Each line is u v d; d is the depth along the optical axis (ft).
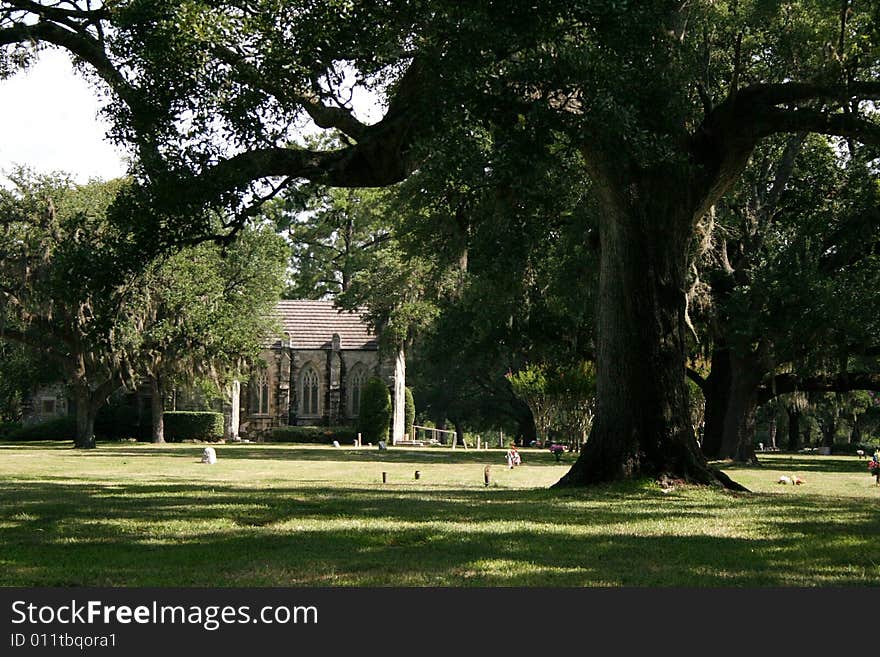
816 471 111.55
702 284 118.73
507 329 144.56
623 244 60.03
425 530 37.96
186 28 46.37
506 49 46.83
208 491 58.65
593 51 47.88
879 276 120.37
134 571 28.53
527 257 95.71
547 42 48.62
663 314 60.13
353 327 237.04
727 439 129.70
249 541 34.76
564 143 57.88
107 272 51.62
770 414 236.84
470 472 99.50
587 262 104.27
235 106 47.14
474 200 66.03
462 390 276.41
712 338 127.44
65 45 55.01
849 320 113.60
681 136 58.59
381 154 53.52
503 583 26.73
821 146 127.03
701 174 60.95
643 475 59.57
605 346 61.16
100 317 54.29
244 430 229.04
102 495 54.49
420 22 47.88
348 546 33.53
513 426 286.05
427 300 177.17
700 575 28.19
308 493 57.88
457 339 160.45
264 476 85.05
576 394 151.33
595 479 60.64
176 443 187.21
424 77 49.73
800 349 121.08
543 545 33.94
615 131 48.96
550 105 50.03
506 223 84.38
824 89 60.23
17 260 132.46
